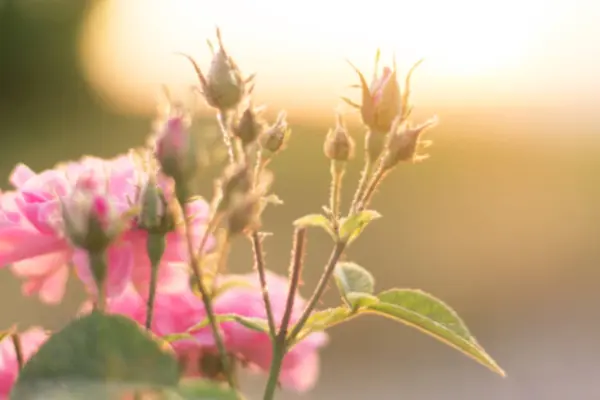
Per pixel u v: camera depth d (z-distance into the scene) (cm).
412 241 329
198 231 68
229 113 67
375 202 380
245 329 70
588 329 260
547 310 274
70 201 64
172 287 68
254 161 69
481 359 69
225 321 69
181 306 68
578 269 305
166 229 65
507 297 283
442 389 226
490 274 300
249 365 71
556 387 229
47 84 616
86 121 591
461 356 242
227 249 66
